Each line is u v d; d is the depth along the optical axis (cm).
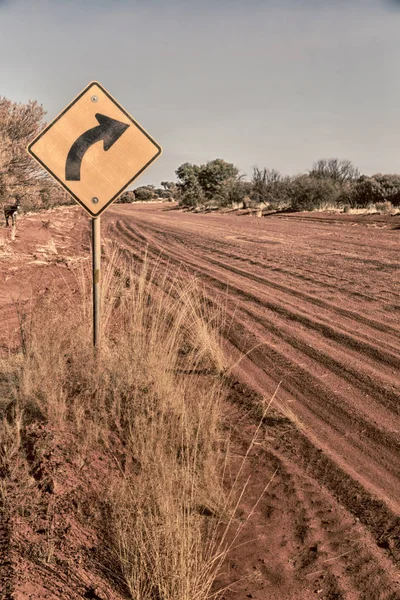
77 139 512
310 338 741
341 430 488
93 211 530
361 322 808
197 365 645
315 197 4128
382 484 401
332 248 1678
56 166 513
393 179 3991
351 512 367
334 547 332
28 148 506
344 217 3052
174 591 275
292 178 4909
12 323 788
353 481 402
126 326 740
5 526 309
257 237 2141
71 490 352
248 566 316
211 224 3094
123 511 332
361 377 602
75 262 1417
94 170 520
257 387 582
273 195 5028
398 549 328
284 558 323
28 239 1914
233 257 1540
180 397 495
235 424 502
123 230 2717
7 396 476
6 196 2159
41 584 269
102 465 390
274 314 867
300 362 655
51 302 845
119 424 450
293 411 527
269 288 1067
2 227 2214
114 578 288
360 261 1373
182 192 7600
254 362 663
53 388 462
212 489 371
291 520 360
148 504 333
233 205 5362
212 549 330
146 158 521
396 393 557
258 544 335
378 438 470
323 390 573
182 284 1095
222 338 756
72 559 293
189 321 778
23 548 294
